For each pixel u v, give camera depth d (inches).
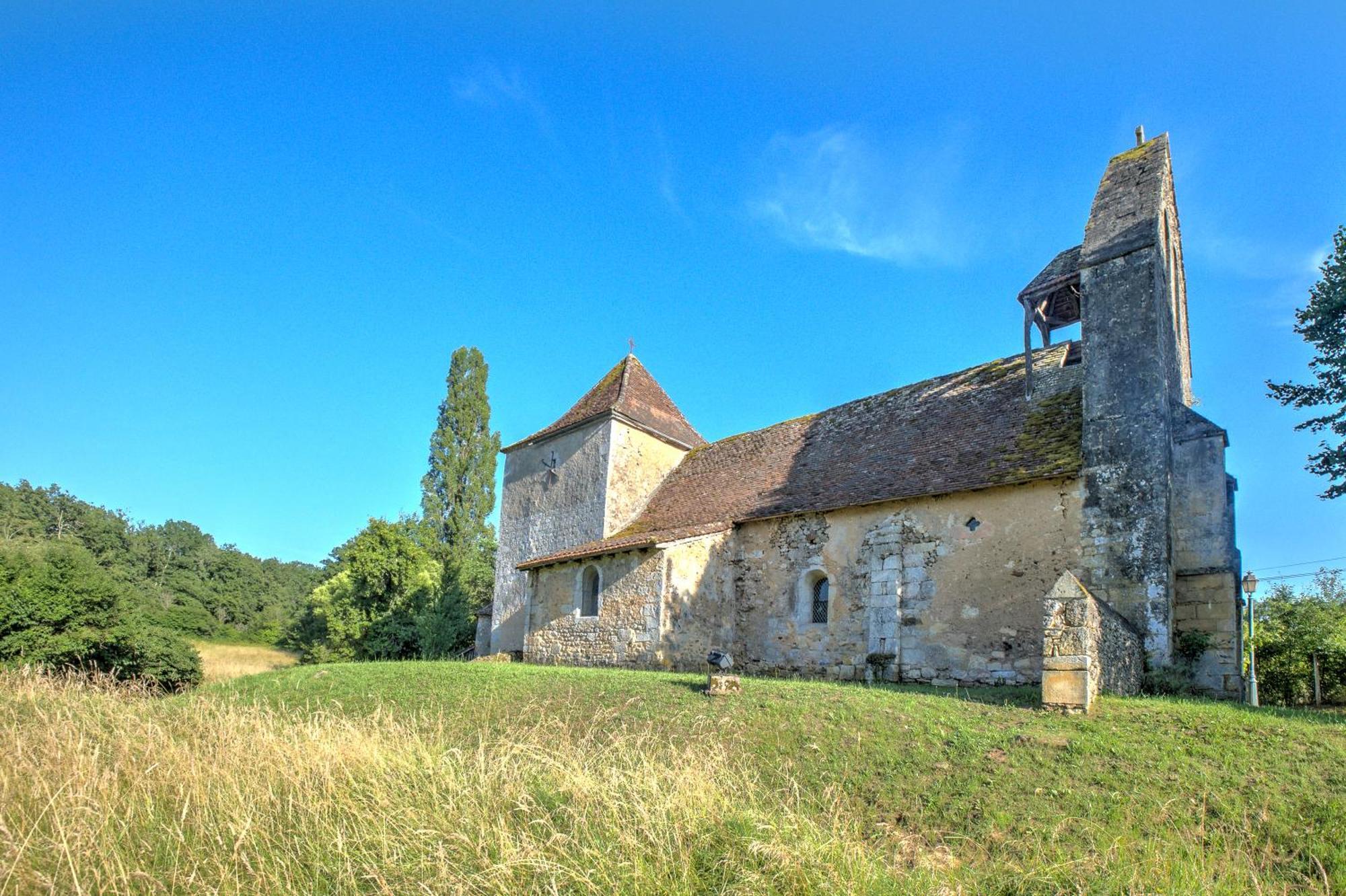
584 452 922.1
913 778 302.4
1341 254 675.4
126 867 223.8
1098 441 493.0
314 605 1546.5
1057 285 588.1
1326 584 1122.0
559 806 261.3
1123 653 419.5
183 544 3282.5
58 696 464.8
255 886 216.7
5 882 207.3
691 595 650.2
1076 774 291.1
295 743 330.0
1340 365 669.9
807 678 608.7
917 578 556.1
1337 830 237.6
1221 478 481.4
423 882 214.4
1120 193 550.6
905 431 681.0
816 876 212.5
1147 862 227.1
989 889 220.7
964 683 512.4
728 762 326.6
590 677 520.4
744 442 882.1
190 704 468.8
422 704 486.0
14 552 1022.4
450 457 1744.6
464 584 1314.0
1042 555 499.5
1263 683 907.4
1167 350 521.3
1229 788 270.4
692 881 215.2
